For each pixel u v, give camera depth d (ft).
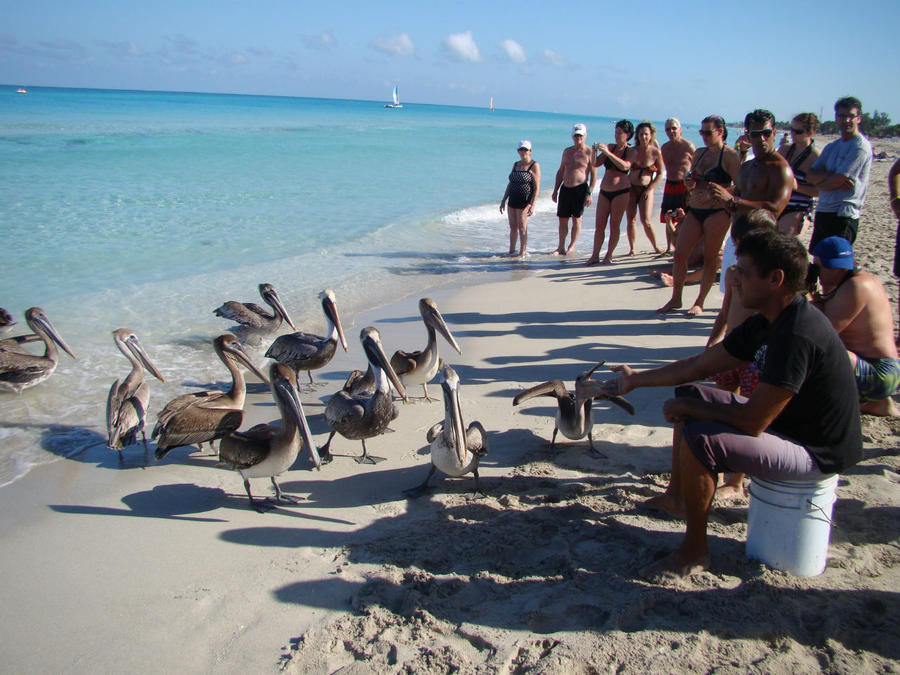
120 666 11.44
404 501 17.06
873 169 131.34
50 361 24.53
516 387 24.35
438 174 92.43
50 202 56.08
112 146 95.86
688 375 13.38
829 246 16.56
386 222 59.21
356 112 371.15
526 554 13.82
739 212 22.44
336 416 18.66
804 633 10.73
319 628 12.12
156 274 39.47
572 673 10.23
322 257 46.34
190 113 220.64
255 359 29.14
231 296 36.06
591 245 53.83
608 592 12.15
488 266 45.65
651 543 13.70
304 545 15.08
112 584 13.73
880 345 16.66
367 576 13.62
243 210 59.31
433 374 23.88
